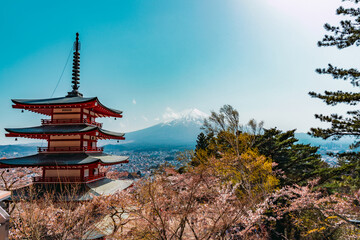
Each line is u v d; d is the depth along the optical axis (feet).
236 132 66.59
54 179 60.64
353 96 53.83
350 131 55.57
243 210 33.83
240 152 70.69
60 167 62.13
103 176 75.31
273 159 90.43
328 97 57.06
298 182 82.69
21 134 65.82
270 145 92.63
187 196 35.86
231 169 61.52
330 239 58.54
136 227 35.70
